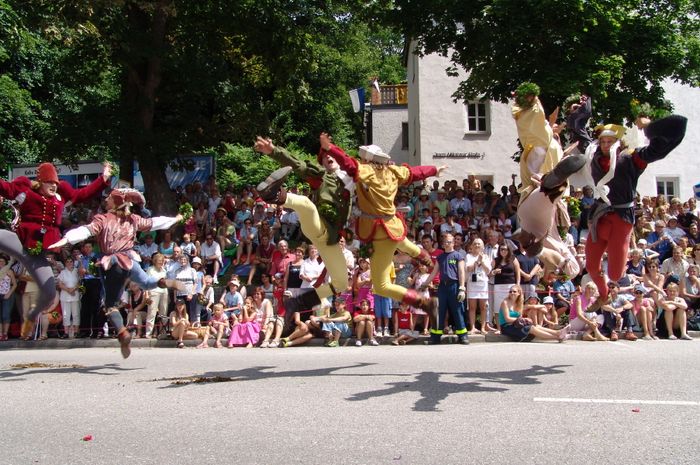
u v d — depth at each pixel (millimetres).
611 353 9508
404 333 12273
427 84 26078
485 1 17797
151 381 7605
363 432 5059
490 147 26000
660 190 24438
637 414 5492
